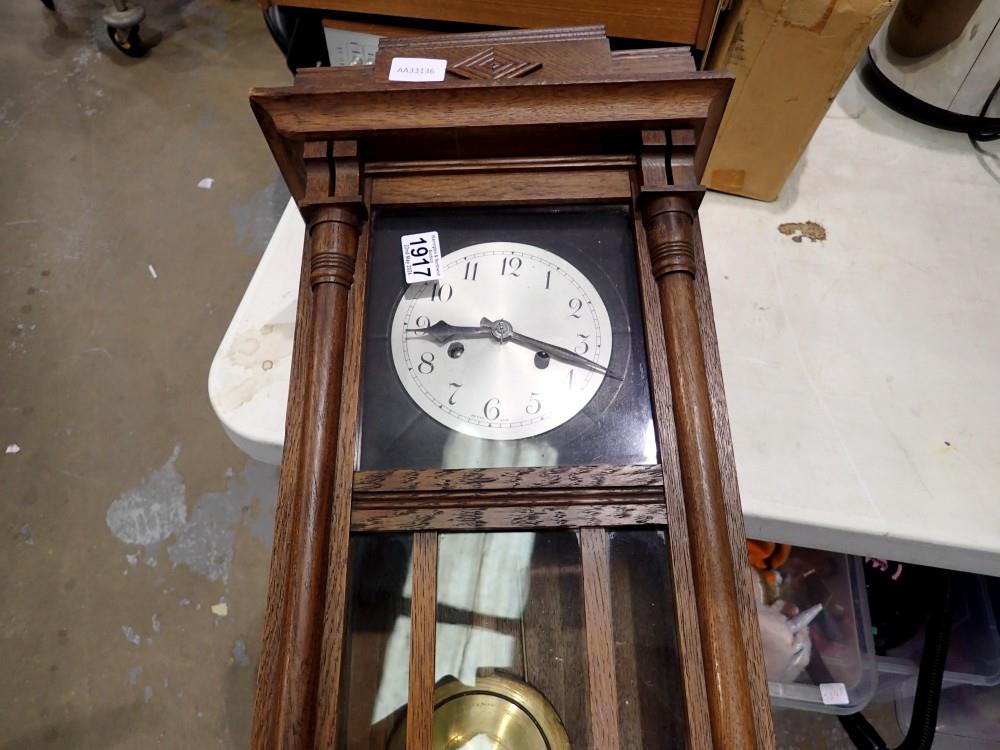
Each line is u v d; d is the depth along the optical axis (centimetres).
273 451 64
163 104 170
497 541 45
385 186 51
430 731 41
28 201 158
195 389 137
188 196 158
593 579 43
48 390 137
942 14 77
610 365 49
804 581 84
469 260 52
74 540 125
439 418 48
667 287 47
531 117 47
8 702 112
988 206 79
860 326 70
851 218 78
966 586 91
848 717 99
